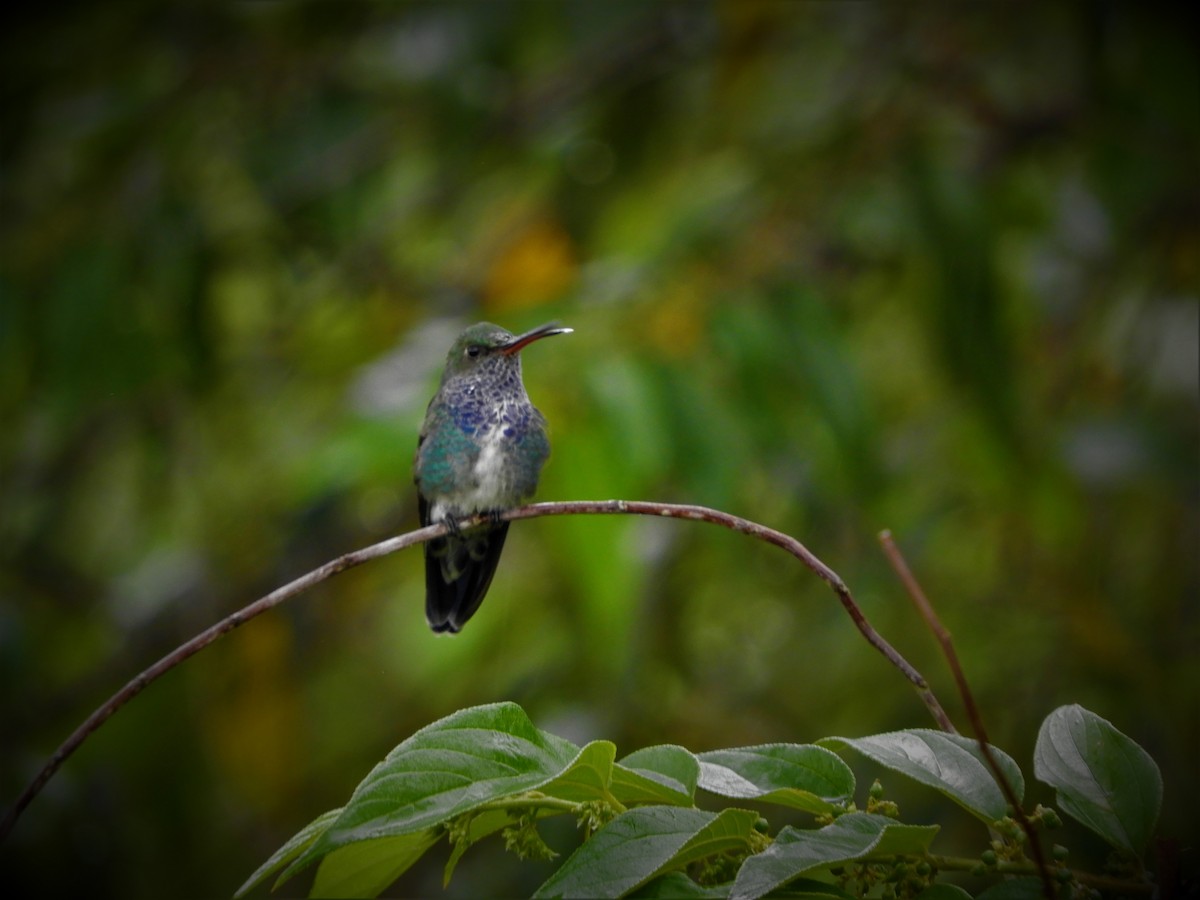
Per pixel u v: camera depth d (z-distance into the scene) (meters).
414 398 9.19
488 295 11.50
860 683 11.34
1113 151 12.18
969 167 12.44
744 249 10.48
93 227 11.94
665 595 10.68
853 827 3.25
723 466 8.94
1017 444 10.29
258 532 11.67
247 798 11.51
